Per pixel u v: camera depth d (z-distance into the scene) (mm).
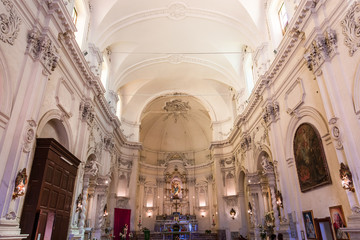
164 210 24500
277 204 10289
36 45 6945
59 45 7941
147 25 13898
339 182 6887
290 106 9656
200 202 24125
